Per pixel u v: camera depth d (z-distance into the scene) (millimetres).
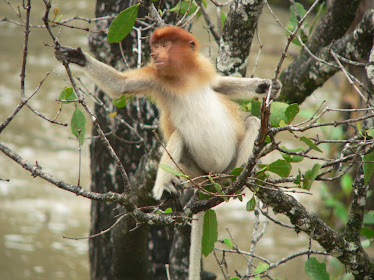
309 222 7609
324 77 9383
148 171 9195
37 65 33062
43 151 23750
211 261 16891
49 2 5609
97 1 11516
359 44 8805
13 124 25953
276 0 43312
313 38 9570
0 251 17125
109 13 11266
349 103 15555
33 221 19031
